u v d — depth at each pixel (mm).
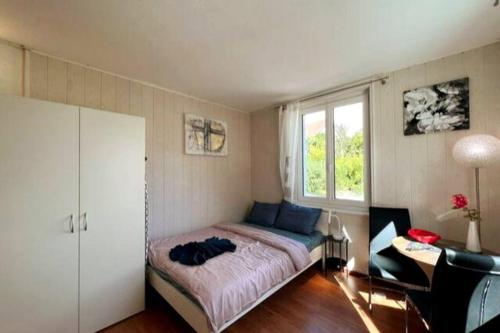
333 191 2982
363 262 2678
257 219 3441
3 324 1442
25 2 1372
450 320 1159
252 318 1949
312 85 2801
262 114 3846
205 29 1686
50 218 1611
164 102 2859
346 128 2867
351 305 2123
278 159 3611
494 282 1033
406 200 2328
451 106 2062
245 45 1909
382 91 2482
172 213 2910
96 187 1826
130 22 1591
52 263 1616
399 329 1797
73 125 1720
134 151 2053
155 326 1884
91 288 1787
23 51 1899
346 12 1512
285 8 1468
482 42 1891
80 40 1806
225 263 1984
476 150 1687
